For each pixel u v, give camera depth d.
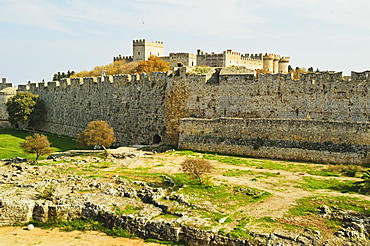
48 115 119.81
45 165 58.44
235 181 46.38
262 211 36.28
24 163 61.53
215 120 68.25
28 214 41.12
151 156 65.56
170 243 33.84
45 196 43.38
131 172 53.12
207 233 32.66
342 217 34.03
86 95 101.62
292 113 67.50
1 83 145.62
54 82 117.94
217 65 150.12
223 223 34.38
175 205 38.88
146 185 45.94
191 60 151.88
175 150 70.69
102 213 39.28
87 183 47.78
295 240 30.41
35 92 129.25
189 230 33.56
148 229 35.75
